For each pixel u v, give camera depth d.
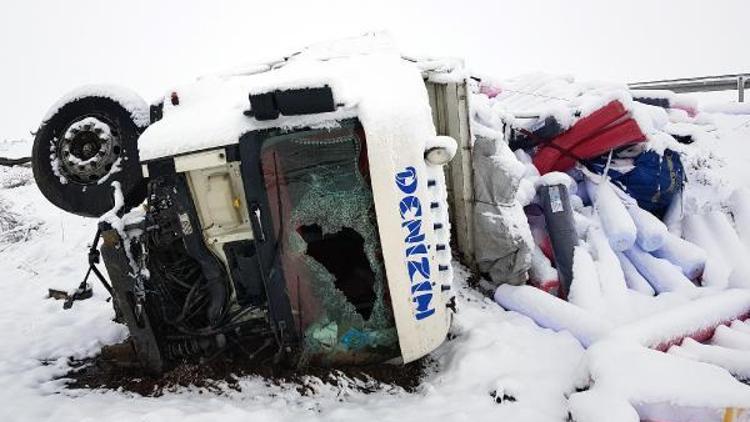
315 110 2.96
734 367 3.14
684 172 5.14
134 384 3.53
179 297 3.58
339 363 3.39
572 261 4.33
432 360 3.69
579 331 3.75
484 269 4.52
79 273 5.84
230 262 3.30
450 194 4.77
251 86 3.45
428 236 3.10
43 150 3.75
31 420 3.07
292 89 2.92
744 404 2.62
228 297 3.38
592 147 4.88
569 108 5.02
